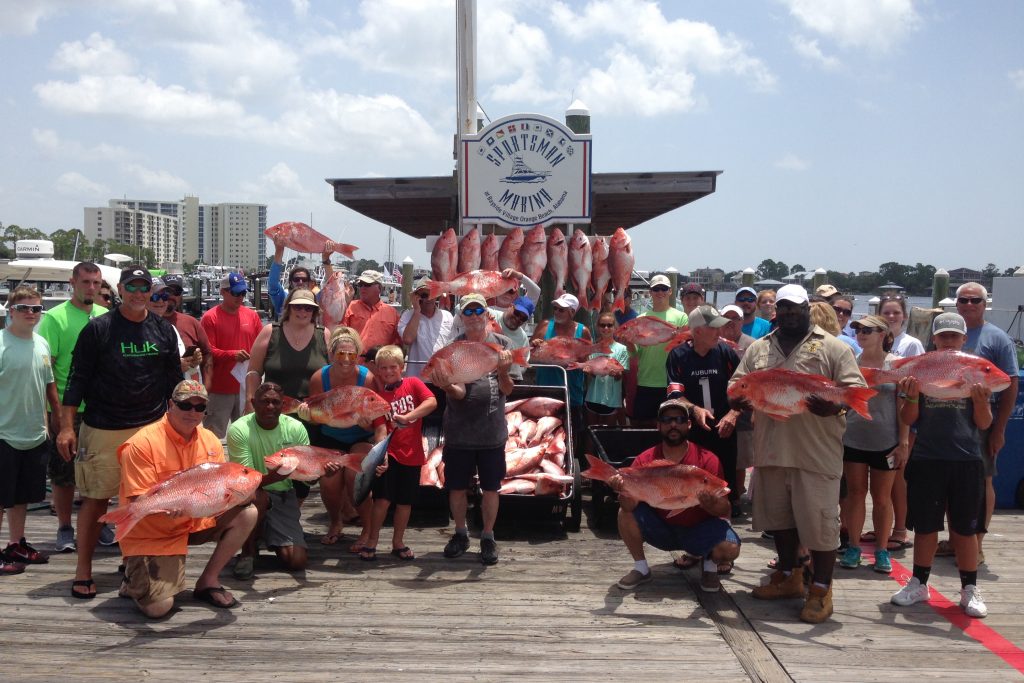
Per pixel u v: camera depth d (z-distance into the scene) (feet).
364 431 20.02
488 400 18.93
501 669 13.52
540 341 23.94
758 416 16.34
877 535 18.81
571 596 17.01
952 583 18.22
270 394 17.80
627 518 17.44
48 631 14.85
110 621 15.33
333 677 13.19
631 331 23.16
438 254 28.89
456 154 32.04
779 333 16.49
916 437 16.65
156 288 23.27
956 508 16.26
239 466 14.85
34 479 18.30
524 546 20.47
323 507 24.06
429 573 18.35
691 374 21.11
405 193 32.17
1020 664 13.94
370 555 19.19
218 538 16.60
